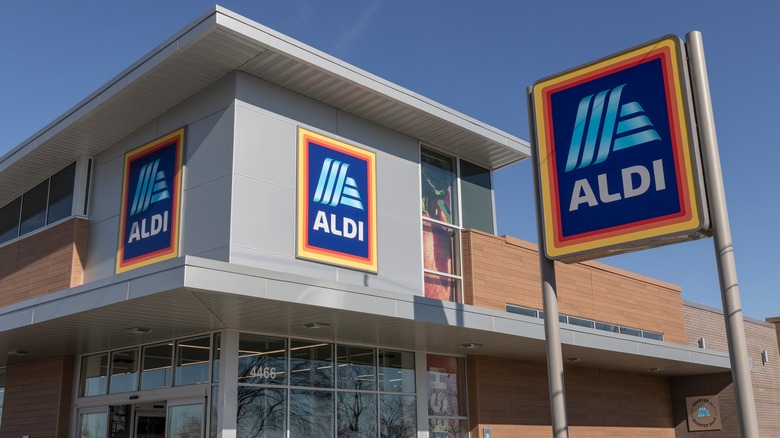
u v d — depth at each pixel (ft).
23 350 50.65
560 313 64.13
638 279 75.00
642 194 29.55
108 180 53.83
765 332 90.07
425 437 52.49
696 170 28.27
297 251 46.26
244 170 44.93
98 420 49.90
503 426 57.26
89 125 51.29
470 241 58.23
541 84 33.68
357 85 49.11
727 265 26.73
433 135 57.31
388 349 52.16
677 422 76.33
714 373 74.74
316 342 47.65
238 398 42.42
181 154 47.98
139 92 47.67
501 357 58.90
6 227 63.41
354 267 49.55
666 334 76.69
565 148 32.27
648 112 30.12
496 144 59.52
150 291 34.53
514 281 60.85
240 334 43.47
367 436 48.88
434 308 43.65
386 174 54.08
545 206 32.30
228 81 46.52
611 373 70.44
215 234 44.11
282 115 48.11
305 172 48.29
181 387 44.42
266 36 44.04
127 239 50.37
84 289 38.34
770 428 85.61
